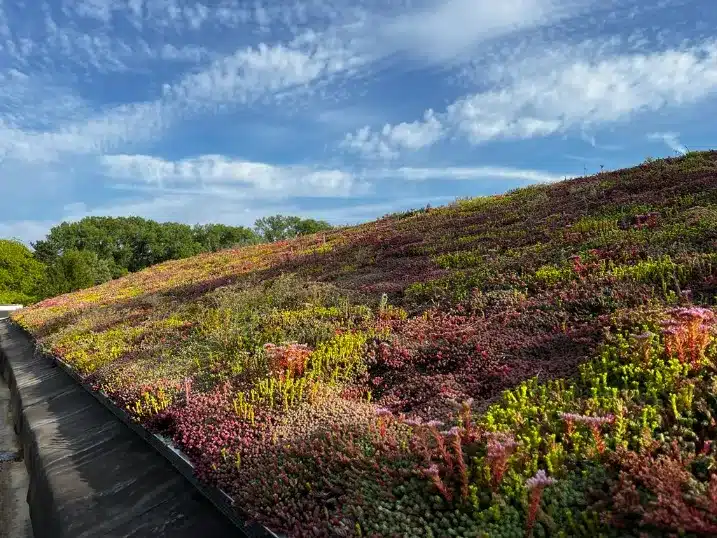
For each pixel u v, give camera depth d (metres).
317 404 4.84
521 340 5.49
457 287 8.10
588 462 2.97
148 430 5.50
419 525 2.83
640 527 2.43
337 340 6.62
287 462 3.77
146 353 8.39
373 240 16.70
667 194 10.80
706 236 7.18
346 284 10.59
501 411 3.76
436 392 4.88
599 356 4.41
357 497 3.19
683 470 2.64
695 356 3.83
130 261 81.06
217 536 3.77
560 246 8.92
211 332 8.48
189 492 4.42
